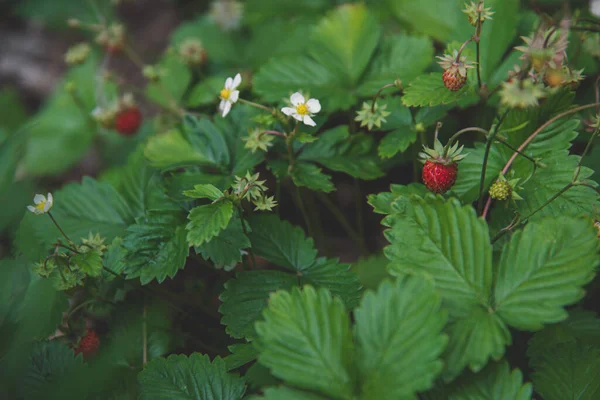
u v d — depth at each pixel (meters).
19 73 0.76
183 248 0.44
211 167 0.47
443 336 0.36
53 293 0.44
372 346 0.37
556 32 0.40
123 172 0.50
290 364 0.37
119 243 0.46
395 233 0.40
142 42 0.77
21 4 0.81
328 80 0.50
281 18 0.60
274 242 0.45
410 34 0.54
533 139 0.43
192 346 0.48
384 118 0.47
